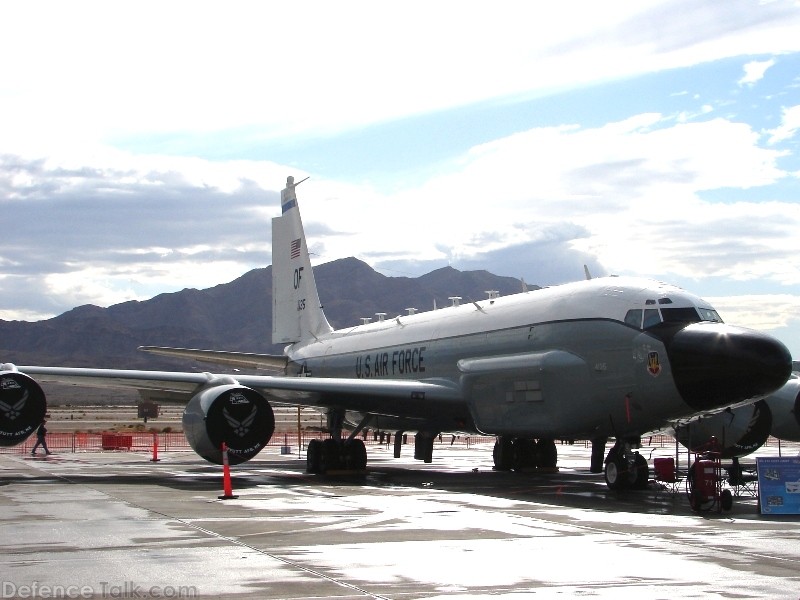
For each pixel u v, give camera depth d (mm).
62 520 15297
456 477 25891
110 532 13852
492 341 25281
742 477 24109
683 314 20688
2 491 20766
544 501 18672
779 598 9453
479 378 25469
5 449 47156
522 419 24000
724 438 22938
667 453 41656
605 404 21547
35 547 12484
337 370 34219
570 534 13781
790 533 14016
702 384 19391
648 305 20938
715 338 19375
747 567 11109
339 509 16922
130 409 164625
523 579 10391
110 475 26469
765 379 18984
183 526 14531
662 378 20016
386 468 30281
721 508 17000
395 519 15461
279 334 40250
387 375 30516
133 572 10734
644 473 21609
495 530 14156
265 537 13359
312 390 25172
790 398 25859
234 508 17078
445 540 13109
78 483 23188
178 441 57281
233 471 28797
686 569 10977
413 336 29500
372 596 9531
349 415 30188
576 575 10617
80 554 11938
